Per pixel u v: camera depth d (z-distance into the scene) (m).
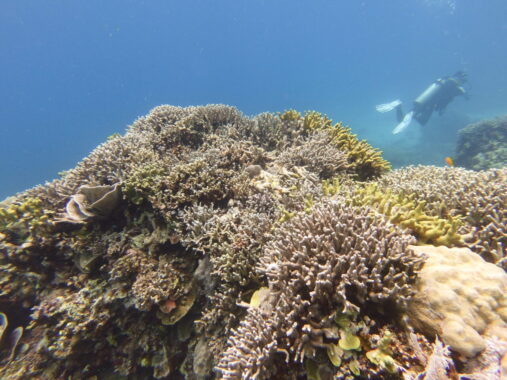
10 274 4.66
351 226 2.64
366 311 2.20
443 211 3.68
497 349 1.89
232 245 3.53
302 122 6.97
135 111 113.38
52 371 4.14
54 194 5.51
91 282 4.38
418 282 2.28
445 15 92.38
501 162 14.21
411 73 106.44
